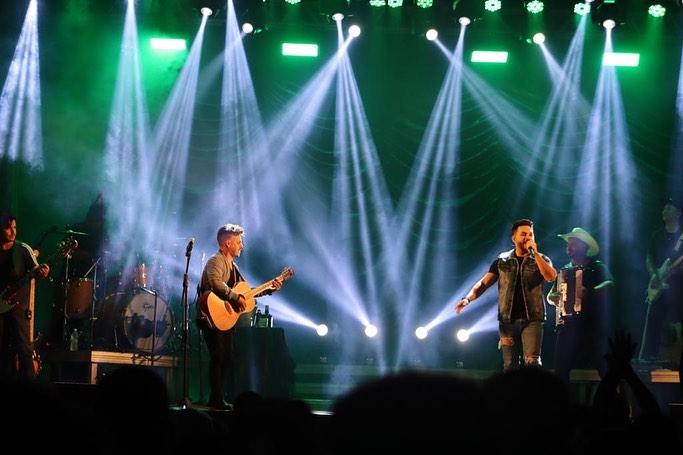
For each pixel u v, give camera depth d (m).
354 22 12.34
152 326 9.90
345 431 1.23
